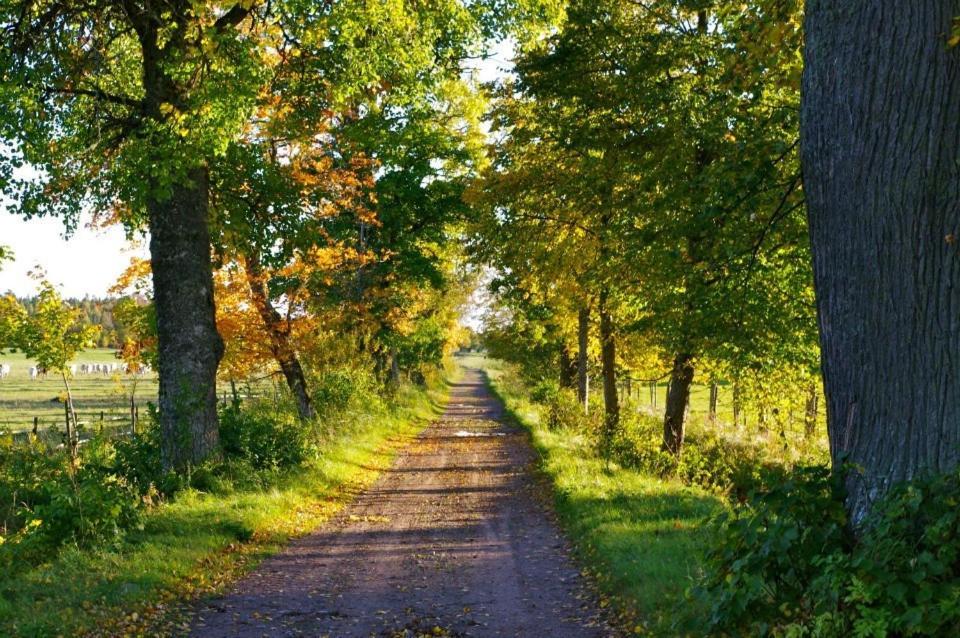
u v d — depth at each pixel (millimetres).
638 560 8172
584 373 27266
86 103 14320
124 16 13516
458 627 6969
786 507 4863
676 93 13383
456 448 22953
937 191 4547
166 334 13461
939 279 4555
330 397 24516
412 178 26266
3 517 11672
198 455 13320
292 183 16906
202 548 9344
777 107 10641
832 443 5145
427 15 13758
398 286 26969
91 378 60344
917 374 4609
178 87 13164
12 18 12625
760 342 14164
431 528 11805
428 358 42156
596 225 17000
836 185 4957
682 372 17688
